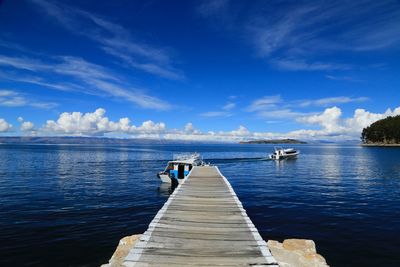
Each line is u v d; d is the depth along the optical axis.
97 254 11.98
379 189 27.94
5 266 10.80
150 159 75.19
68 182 32.34
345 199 23.09
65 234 14.24
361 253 12.21
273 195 24.94
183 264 6.59
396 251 12.38
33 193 25.28
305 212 18.84
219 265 6.58
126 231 14.91
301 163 63.41
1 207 19.81
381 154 99.94
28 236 13.84
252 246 7.64
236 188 28.80
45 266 10.87
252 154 112.12
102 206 20.62
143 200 23.06
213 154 112.69
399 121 177.88
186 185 17.59
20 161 61.94
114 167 51.50
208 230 8.86
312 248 10.35
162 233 8.56
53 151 119.56
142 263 6.62
